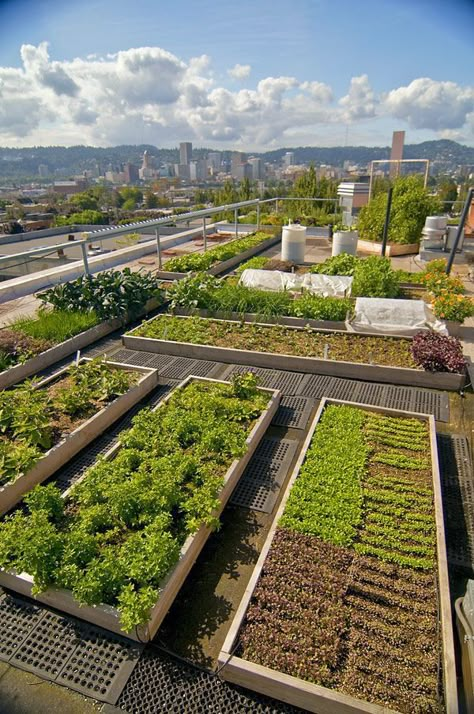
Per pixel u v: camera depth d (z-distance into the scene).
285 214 16.31
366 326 6.33
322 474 3.49
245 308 7.05
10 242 16.75
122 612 2.35
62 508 3.17
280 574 2.68
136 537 2.79
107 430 4.39
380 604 2.57
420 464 3.66
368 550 2.87
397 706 2.07
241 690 2.26
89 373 4.92
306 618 2.43
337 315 6.65
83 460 3.96
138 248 11.74
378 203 12.54
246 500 3.48
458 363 4.96
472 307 6.52
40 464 3.63
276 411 4.67
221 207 11.77
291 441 4.17
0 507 3.30
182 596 2.74
